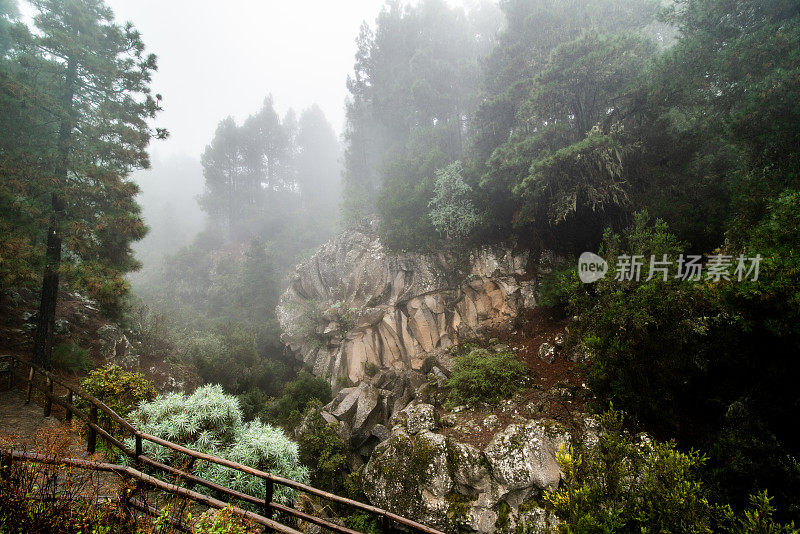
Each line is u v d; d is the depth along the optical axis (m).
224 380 14.92
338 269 21.17
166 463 5.86
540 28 12.45
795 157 6.31
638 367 6.51
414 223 16.22
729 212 7.70
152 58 10.78
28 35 9.27
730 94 7.82
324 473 9.65
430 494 7.30
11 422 6.55
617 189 9.34
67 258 9.68
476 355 10.48
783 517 4.38
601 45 9.38
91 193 9.65
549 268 12.73
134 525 2.65
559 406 8.00
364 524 7.62
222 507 3.39
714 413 6.11
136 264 10.73
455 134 19.31
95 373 8.16
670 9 9.20
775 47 6.63
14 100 8.68
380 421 12.10
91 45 10.30
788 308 4.57
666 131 9.83
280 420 12.96
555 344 10.21
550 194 10.84
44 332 9.61
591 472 3.76
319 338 18.73
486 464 7.24
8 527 2.17
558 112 10.70
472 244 14.75
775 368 5.22
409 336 15.77
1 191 8.21
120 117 10.44
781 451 4.79
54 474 2.62
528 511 6.55
